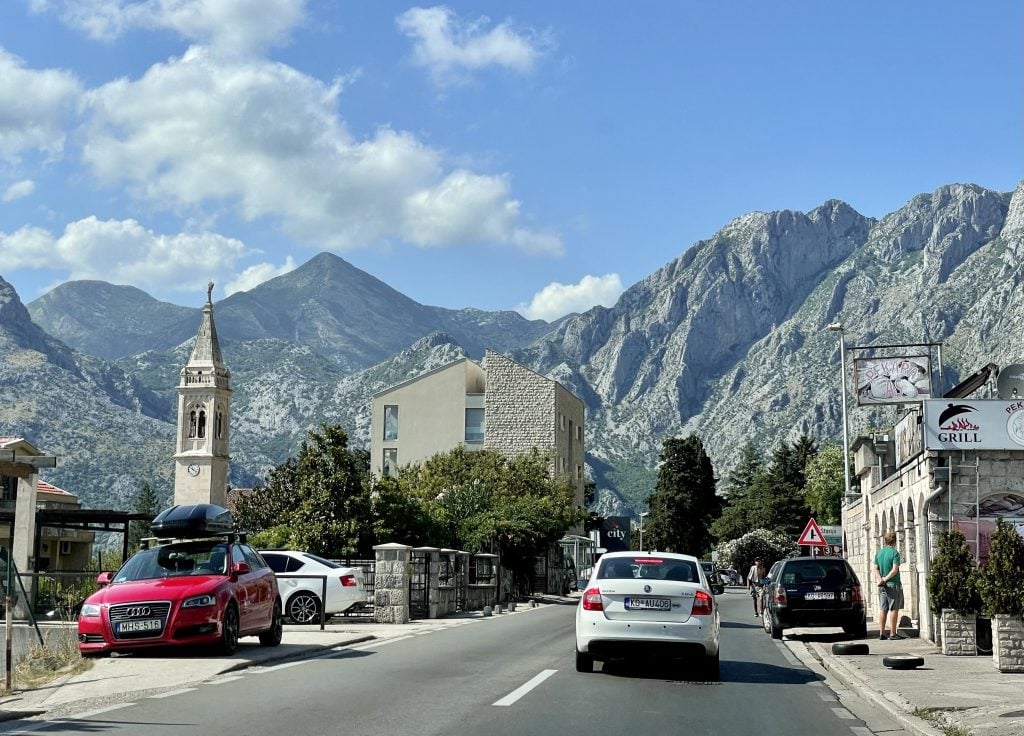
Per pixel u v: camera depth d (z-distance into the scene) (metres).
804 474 121.19
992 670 17.78
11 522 43.66
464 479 66.31
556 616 34.88
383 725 10.80
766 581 29.56
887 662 18.14
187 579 18.00
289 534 43.81
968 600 20.53
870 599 36.22
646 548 136.00
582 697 13.50
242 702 12.44
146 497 174.00
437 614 33.31
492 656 18.97
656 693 14.26
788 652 22.36
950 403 23.25
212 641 17.38
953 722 11.69
